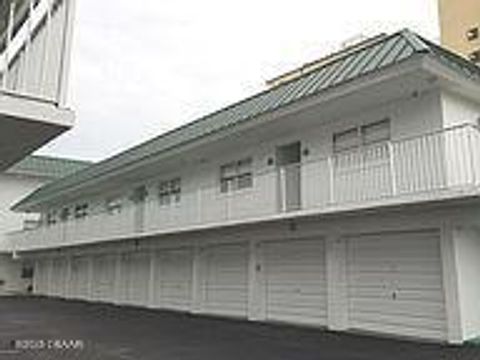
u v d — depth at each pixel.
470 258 12.03
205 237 19.38
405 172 12.45
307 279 15.30
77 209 30.78
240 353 10.80
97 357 10.59
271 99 16.58
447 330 11.59
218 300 18.64
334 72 14.55
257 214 16.23
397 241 13.05
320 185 14.44
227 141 17.61
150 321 17.23
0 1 6.04
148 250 23.27
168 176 22.44
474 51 25.28
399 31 13.67
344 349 11.00
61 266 32.38
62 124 4.57
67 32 4.78
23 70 5.31
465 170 11.60
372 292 13.45
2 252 35.50
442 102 12.43
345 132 14.72
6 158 5.68
